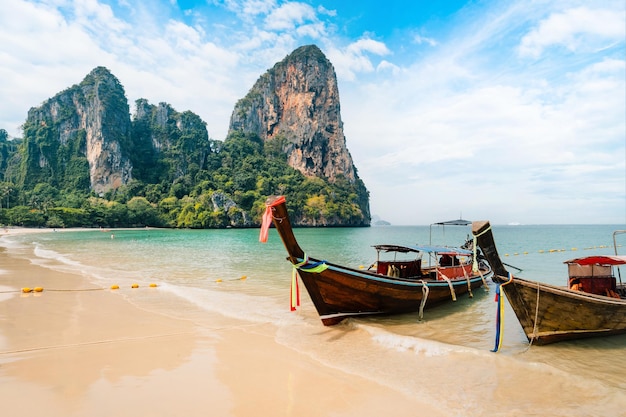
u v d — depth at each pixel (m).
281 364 7.72
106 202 132.75
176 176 155.00
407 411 5.84
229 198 137.38
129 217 123.00
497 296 8.45
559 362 7.99
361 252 38.31
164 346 8.78
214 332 9.94
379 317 11.53
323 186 166.12
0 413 5.54
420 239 69.31
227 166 168.00
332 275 9.82
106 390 6.42
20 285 16.30
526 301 8.54
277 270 22.73
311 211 148.00
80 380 6.80
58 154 156.00
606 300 8.69
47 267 22.88
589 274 10.09
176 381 6.84
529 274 21.28
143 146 166.25
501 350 8.69
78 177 147.88
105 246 44.44
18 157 164.00
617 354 8.45
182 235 80.75
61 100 163.75
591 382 6.62
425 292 11.83
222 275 20.58
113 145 149.88
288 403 6.06
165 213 133.38
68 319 10.96
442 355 8.16
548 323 8.77
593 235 77.12
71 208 118.00
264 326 10.57
